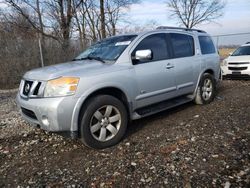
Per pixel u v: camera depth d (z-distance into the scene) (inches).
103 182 120.4
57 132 146.6
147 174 124.3
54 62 527.8
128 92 169.8
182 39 225.6
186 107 242.2
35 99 149.1
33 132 191.8
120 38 199.0
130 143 163.3
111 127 159.5
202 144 153.2
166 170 126.5
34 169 137.4
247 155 136.2
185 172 123.5
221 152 141.3
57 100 140.6
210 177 118.0
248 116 202.1
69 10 703.1
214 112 219.6
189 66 223.0
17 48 489.1
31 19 672.4
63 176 128.2
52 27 692.7
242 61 402.3
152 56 190.7
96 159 144.1
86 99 150.9
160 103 204.2
